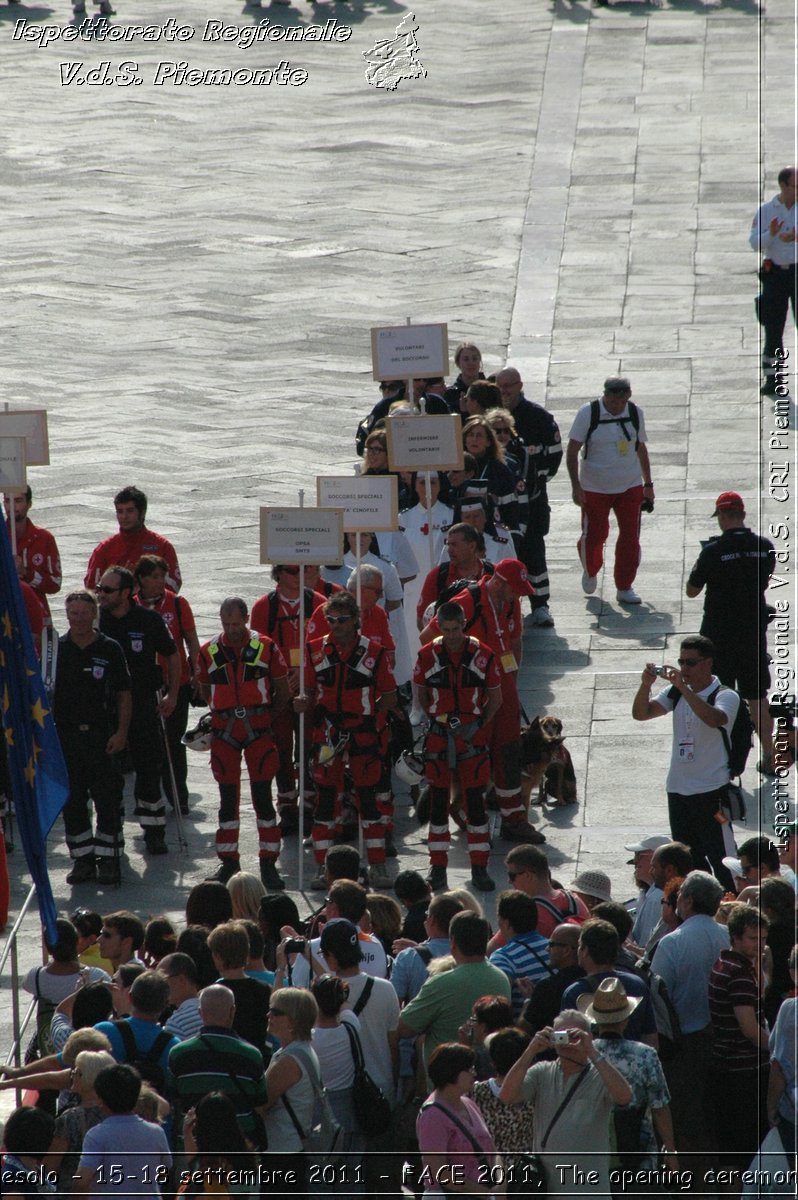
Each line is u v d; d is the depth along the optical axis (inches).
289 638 1331.2
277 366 2444.6
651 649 1648.6
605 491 1747.0
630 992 823.1
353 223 2950.3
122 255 2856.8
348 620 1237.1
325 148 3289.9
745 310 2554.1
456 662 1230.3
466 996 850.1
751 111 3277.6
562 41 3688.5
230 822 1280.8
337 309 2628.0
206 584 1802.4
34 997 1053.2
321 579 1405.0
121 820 1283.2
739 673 1396.4
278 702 1278.3
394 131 3339.1
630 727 1488.7
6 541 955.3
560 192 3026.6
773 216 2241.6
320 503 1341.0
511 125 3329.2
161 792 1325.0
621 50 3614.7
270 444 2197.3
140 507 1467.8
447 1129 740.7
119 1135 736.3
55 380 2416.3
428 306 2625.5
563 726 1494.8
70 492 2063.2
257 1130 776.3
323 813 1264.8
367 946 906.1
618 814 1349.7
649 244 2807.6
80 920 992.9
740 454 2111.2
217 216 2999.5
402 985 902.4
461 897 924.0
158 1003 830.5
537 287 2674.7
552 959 855.1
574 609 1763.0
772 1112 778.8
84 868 1279.5
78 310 2650.1
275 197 3078.2
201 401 2340.1
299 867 1269.7
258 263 2810.0
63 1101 790.5
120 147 3319.4
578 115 3336.6
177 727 1397.6
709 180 3029.0
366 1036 852.6
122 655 1268.5
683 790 1179.9
